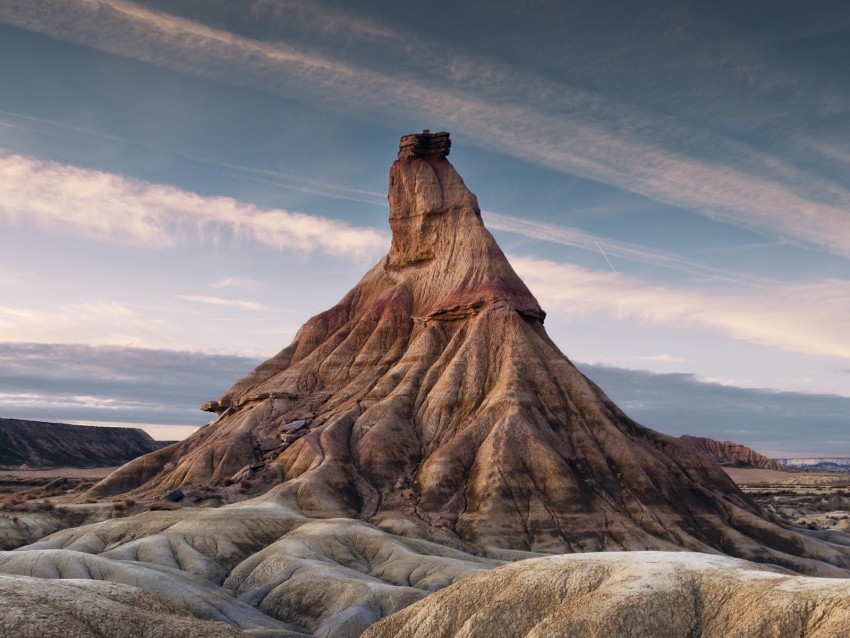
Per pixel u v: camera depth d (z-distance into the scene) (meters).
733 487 174.50
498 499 152.12
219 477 173.62
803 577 57.41
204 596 96.00
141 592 60.19
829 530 173.00
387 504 157.88
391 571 113.12
